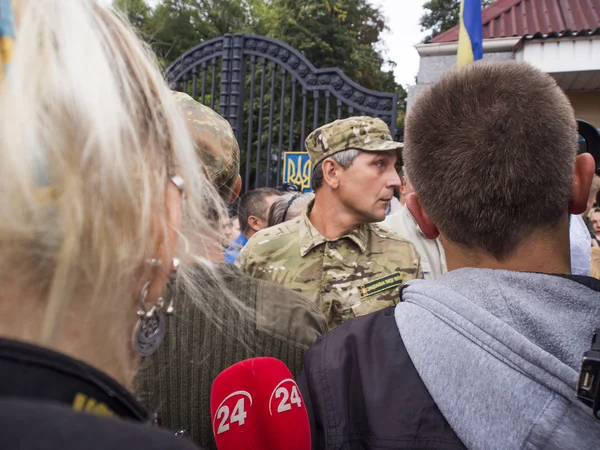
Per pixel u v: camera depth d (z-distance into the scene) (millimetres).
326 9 12094
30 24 366
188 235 509
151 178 438
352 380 818
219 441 847
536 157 714
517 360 644
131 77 438
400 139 4504
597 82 6020
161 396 908
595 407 568
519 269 756
